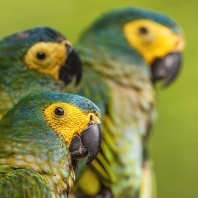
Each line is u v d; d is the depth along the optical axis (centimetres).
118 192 1180
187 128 1580
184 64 1612
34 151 792
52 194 792
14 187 757
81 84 1168
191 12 1623
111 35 1266
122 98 1223
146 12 1305
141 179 1222
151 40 1292
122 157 1187
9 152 788
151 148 1574
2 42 1028
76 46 1254
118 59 1250
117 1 1514
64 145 809
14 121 795
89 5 1496
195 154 1570
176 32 1316
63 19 1488
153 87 1312
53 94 813
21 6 1478
